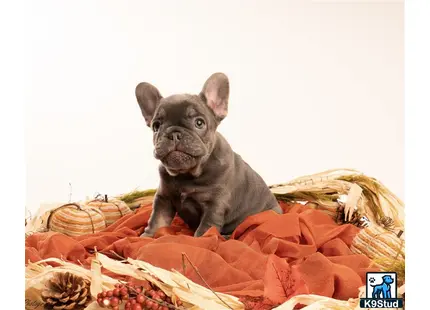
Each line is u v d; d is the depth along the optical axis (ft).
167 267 3.01
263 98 3.63
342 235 3.39
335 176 3.65
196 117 3.25
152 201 3.65
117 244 3.17
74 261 3.14
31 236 3.36
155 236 3.36
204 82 3.59
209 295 2.91
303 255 3.18
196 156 3.22
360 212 3.59
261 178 3.57
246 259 3.08
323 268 3.03
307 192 3.67
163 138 3.19
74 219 3.45
